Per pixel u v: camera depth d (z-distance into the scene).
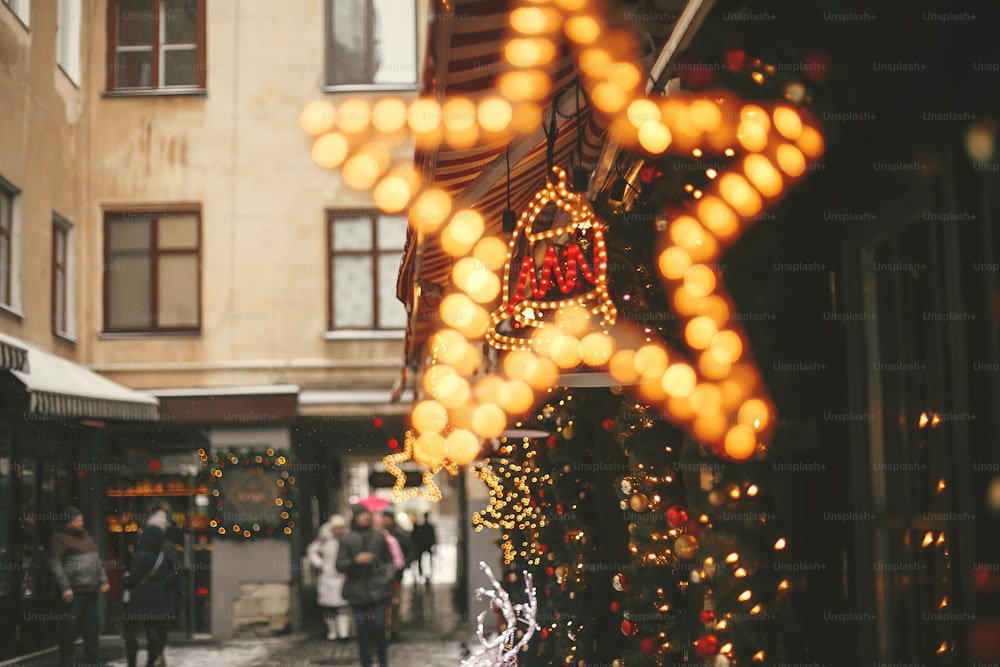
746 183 3.77
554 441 7.96
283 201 19.48
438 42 3.45
